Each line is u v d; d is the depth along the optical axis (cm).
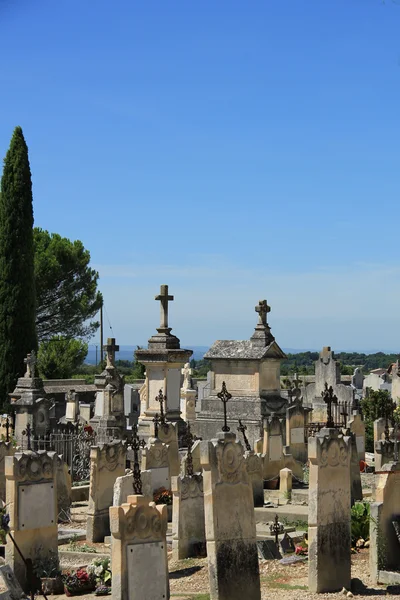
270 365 3462
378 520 1595
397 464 1634
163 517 1370
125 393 4372
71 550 1942
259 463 2358
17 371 4612
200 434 3412
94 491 2078
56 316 6519
